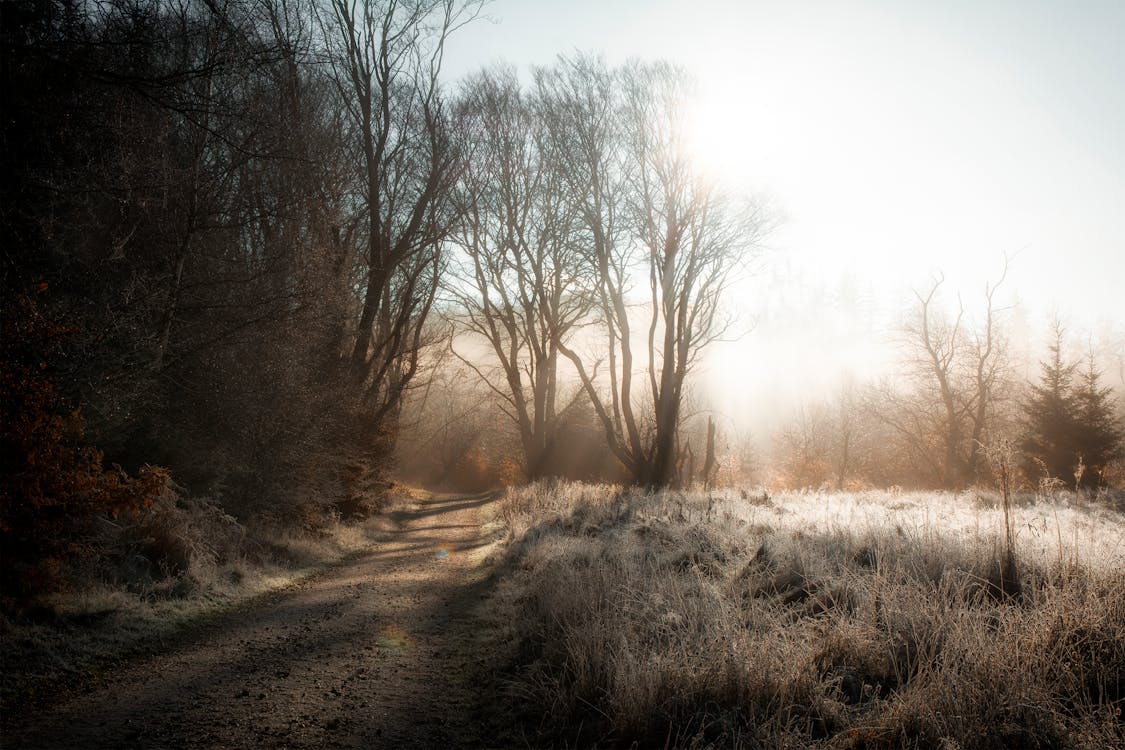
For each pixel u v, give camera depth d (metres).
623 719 4.34
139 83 8.11
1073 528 8.84
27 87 8.09
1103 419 31.55
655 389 23.55
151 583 8.62
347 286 16.44
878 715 4.05
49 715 4.86
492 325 31.72
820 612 5.90
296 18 15.48
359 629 7.84
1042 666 4.20
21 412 6.80
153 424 10.79
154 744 4.41
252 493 13.16
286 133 11.66
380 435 22.86
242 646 6.97
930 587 5.66
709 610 5.73
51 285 8.75
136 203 9.38
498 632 7.40
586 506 16.33
